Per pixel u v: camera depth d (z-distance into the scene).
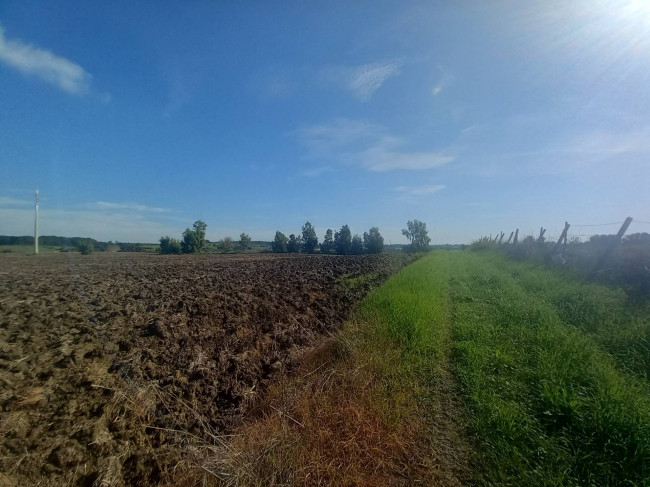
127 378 5.57
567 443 4.20
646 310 8.44
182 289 14.28
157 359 6.55
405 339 7.43
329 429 4.42
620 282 11.01
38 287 13.95
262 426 4.49
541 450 4.07
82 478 3.59
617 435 4.16
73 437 4.07
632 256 11.59
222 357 6.68
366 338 7.42
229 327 8.66
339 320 9.73
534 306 9.76
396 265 28.53
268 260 36.69
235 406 5.25
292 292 13.73
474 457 4.08
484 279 16.00
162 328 7.98
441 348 7.39
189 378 5.89
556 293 11.17
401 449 4.18
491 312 10.02
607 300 9.47
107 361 6.24
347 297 12.70
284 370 6.33
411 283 14.26
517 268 18.91
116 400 4.82
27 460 3.65
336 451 4.06
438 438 4.45
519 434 4.38
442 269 23.09
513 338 7.66
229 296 12.61
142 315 9.45
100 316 9.23
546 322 8.33
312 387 5.47
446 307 11.22
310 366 6.38
